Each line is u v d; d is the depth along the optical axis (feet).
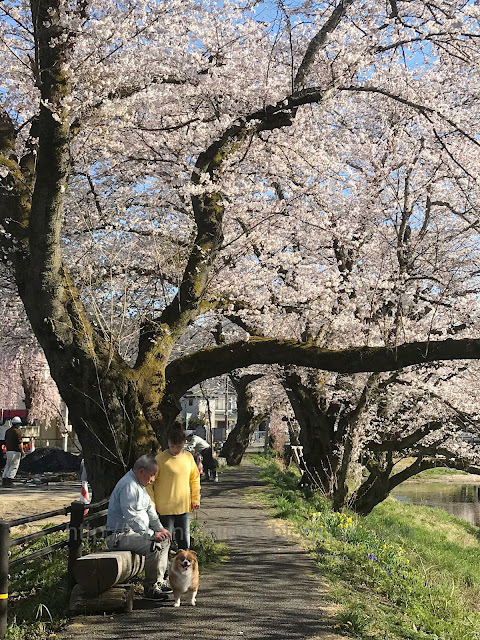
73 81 35.09
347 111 59.52
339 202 57.31
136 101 42.11
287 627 20.40
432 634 23.81
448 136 52.29
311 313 57.16
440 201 55.06
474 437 68.90
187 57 45.96
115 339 32.12
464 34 39.63
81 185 49.88
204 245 35.09
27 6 41.16
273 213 51.57
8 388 109.70
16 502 56.13
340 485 51.42
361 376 59.62
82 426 29.91
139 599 23.53
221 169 41.39
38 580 26.03
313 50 35.73
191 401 204.03
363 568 31.60
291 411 98.12
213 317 64.23
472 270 60.70
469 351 30.32
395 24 42.68
